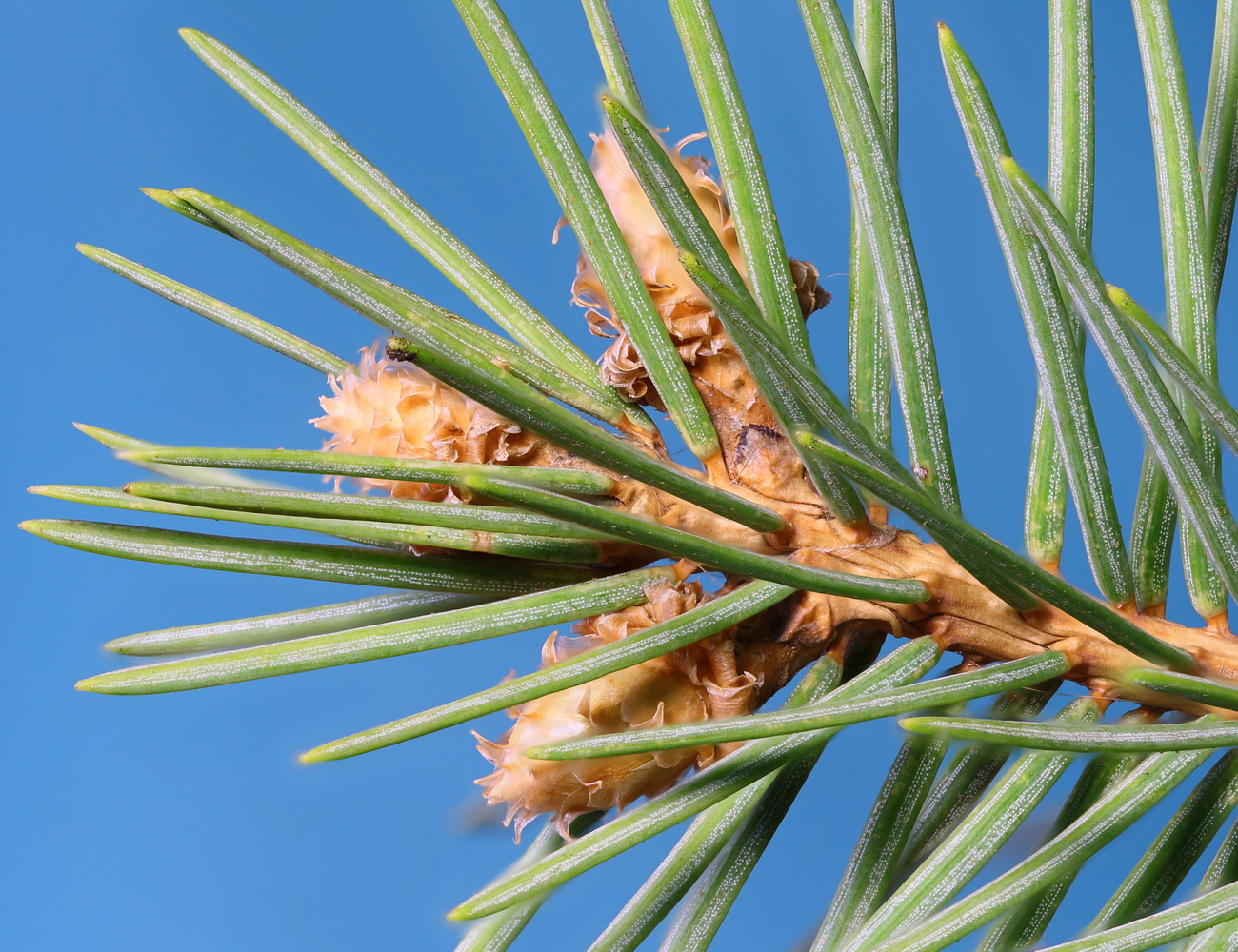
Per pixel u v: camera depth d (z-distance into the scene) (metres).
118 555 0.64
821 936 0.64
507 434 0.71
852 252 0.76
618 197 0.76
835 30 0.66
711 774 0.62
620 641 0.59
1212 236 0.77
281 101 0.75
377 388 0.71
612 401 0.75
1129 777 0.62
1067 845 0.59
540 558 0.69
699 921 0.65
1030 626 0.71
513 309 0.76
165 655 0.68
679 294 0.75
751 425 0.75
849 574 0.64
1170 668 0.66
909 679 0.66
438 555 0.70
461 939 0.67
